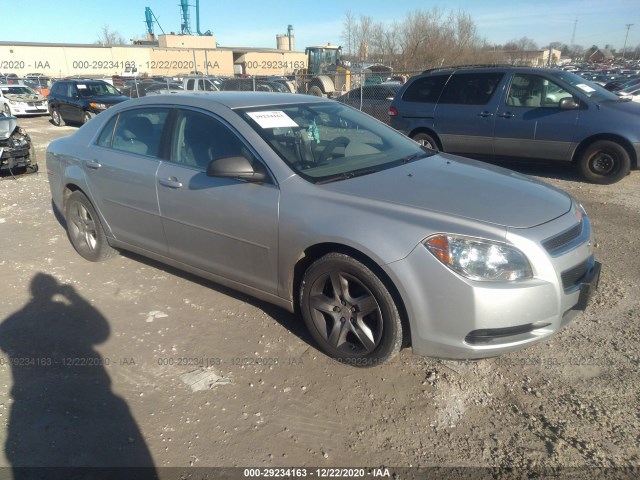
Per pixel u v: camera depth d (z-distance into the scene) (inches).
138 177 152.8
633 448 96.3
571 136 300.8
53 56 1835.6
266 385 116.6
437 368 121.8
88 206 178.1
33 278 173.3
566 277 108.2
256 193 125.9
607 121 289.3
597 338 132.9
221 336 136.5
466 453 97.0
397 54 1459.2
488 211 109.3
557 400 110.0
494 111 323.6
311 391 114.4
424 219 107.0
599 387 113.4
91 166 168.9
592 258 123.0
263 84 704.4
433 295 103.7
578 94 299.1
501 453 96.6
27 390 115.3
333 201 116.2
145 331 139.6
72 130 668.7
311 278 120.7
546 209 114.1
